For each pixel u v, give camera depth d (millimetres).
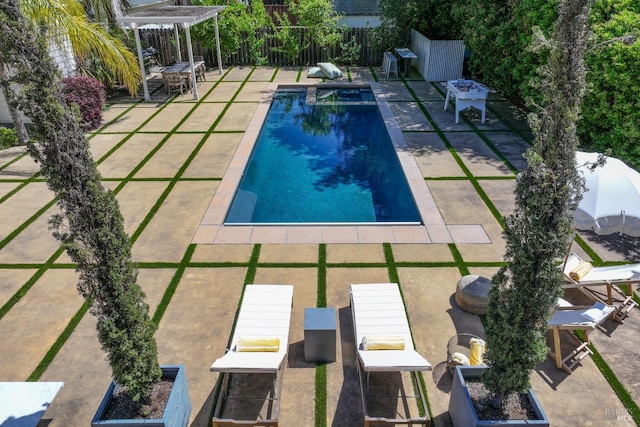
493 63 14234
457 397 4535
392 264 7266
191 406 4953
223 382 5035
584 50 3346
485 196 9266
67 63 14516
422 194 9344
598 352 5664
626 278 5996
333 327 5363
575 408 4945
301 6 19609
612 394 5117
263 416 4855
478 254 7496
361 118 15023
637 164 9125
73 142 3646
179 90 16734
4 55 3381
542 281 3816
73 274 7117
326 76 18219
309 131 14023
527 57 11797
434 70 17656
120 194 9367
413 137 12367
